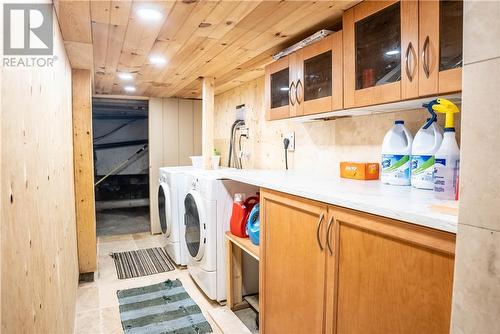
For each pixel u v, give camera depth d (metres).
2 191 0.63
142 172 6.05
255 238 2.06
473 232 0.59
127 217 5.42
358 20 1.48
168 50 2.24
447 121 1.16
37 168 1.00
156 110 4.41
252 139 3.26
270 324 1.77
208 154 3.20
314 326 1.38
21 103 0.82
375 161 1.85
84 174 2.78
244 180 1.98
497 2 0.54
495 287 0.56
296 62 1.93
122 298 2.47
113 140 5.86
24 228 0.80
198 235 2.49
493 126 0.55
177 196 3.10
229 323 2.12
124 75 3.03
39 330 0.94
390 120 1.75
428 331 0.90
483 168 0.57
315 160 2.36
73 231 2.36
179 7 1.56
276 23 1.76
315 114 1.84
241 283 2.37
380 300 1.05
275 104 2.22
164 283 2.75
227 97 3.83
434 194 1.20
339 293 1.23
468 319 0.60
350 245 1.17
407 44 1.26
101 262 3.26
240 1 1.50
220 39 2.01
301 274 1.47
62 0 1.44
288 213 1.57
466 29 0.59
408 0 1.25
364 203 1.06
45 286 1.06
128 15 1.63
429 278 0.89
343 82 1.58
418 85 1.23
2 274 0.60
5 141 0.67
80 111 2.76
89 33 1.86
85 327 2.06
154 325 2.10
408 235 0.94
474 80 0.58
